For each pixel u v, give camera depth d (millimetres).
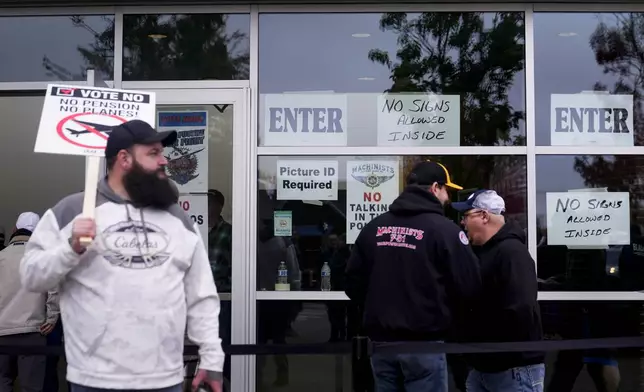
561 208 5031
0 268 5094
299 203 5016
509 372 3707
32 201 6410
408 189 3701
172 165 5062
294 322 4934
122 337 2418
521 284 3586
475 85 5094
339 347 3812
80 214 2543
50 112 2867
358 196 5023
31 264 2455
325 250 4988
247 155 4973
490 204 3826
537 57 5121
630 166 5070
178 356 2561
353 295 3881
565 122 5094
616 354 4992
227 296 4977
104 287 2438
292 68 5094
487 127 5066
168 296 2506
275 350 3818
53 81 5141
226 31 5094
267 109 5070
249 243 4926
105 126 2934
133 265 2469
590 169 5062
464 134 5062
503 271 3646
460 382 4812
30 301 5070
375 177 5035
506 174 5035
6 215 6430
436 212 3635
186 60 5098
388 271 3596
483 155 5043
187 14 5102
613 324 4969
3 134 6273
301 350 3816
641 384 4973
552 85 5109
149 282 2469
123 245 2475
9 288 5070
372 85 5094
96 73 5109
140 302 2443
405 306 3529
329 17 5109
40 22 5164
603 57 5145
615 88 5133
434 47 5105
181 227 2623
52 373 5312
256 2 5004
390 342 3551
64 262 2387
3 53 5164
